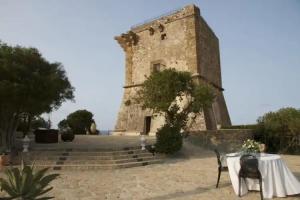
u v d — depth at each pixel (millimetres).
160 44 32438
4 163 11430
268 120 22859
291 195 7250
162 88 18875
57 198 7168
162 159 15719
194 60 29016
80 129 35750
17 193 4930
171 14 32156
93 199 7098
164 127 17000
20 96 12383
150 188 8398
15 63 12477
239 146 21422
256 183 7570
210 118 28141
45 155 12867
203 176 10438
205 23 33281
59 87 14961
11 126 14227
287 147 21219
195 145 21109
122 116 33562
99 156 13078
